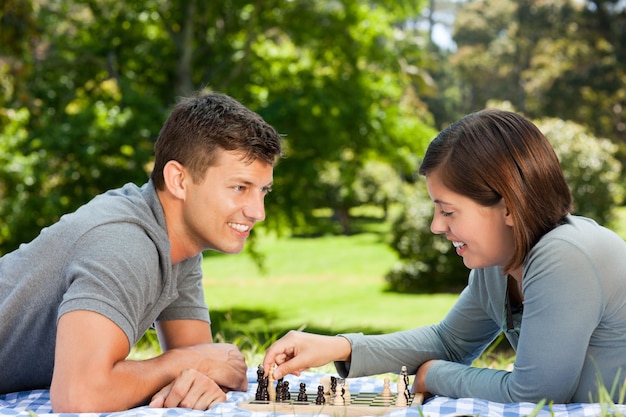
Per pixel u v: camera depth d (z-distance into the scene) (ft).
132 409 6.99
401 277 58.54
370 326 45.37
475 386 7.39
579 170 54.29
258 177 7.77
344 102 47.83
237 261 85.10
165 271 7.98
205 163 7.70
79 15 57.93
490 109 7.36
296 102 45.96
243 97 47.11
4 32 35.12
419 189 58.39
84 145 41.88
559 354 6.81
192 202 7.82
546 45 122.42
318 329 44.29
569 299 6.80
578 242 6.91
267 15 49.29
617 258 7.02
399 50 53.16
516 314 7.82
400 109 52.60
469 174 7.00
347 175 49.67
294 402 7.64
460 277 56.65
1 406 7.80
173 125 7.91
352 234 102.12
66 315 7.20
